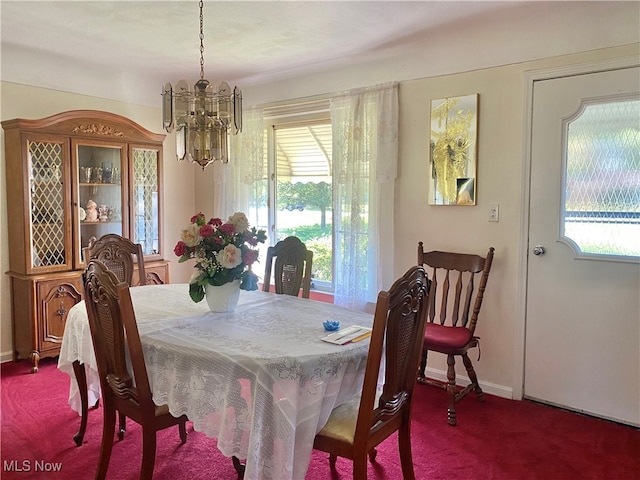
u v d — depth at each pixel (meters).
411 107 3.33
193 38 3.12
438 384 3.13
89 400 2.54
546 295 2.88
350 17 2.75
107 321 1.88
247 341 1.85
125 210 3.87
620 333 2.65
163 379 1.83
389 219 3.45
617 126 2.61
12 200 3.42
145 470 1.87
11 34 3.07
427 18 2.77
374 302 3.52
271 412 1.61
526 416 2.77
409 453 1.99
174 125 2.31
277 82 4.10
